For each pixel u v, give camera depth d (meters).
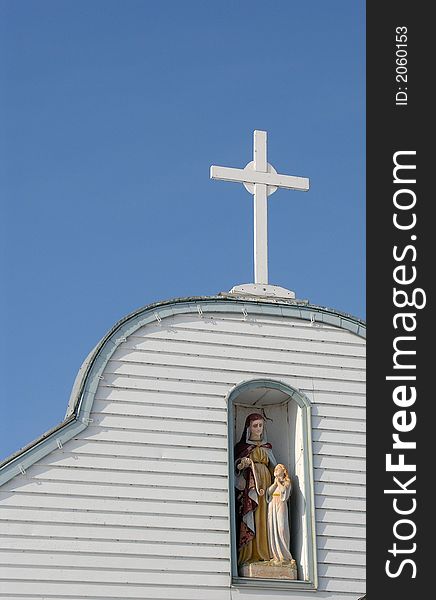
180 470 29.23
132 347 29.73
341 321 30.98
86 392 29.22
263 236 31.23
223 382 30.00
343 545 29.69
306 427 30.22
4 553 28.02
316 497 29.88
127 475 28.98
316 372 30.61
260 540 29.61
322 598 29.19
